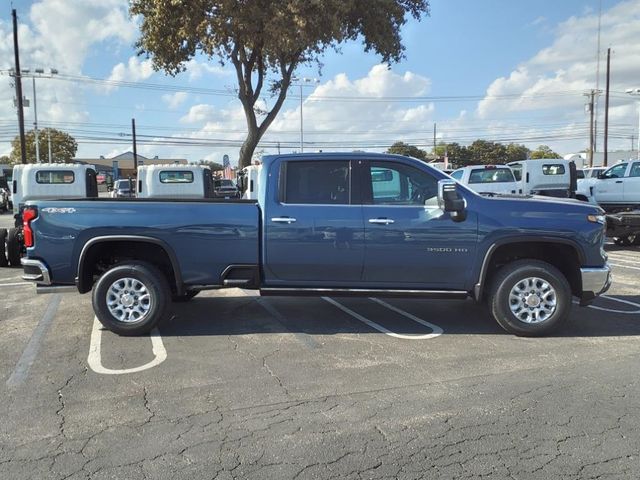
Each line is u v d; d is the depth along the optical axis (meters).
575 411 4.17
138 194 17.69
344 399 4.43
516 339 6.00
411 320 6.82
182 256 6.09
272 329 6.45
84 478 3.31
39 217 6.07
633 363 5.19
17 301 8.20
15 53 30.45
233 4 14.99
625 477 3.28
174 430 3.92
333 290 6.14
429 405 4.30
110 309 6.11
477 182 17.34
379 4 17.00
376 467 3.41
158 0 15.41
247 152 18.66
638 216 12.93
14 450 3.65
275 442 3.73
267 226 6.04
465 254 5.96
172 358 5.45
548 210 6.00
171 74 17.66
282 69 18.31
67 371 5.11
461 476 3.30
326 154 6.12
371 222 5.95
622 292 8.41
